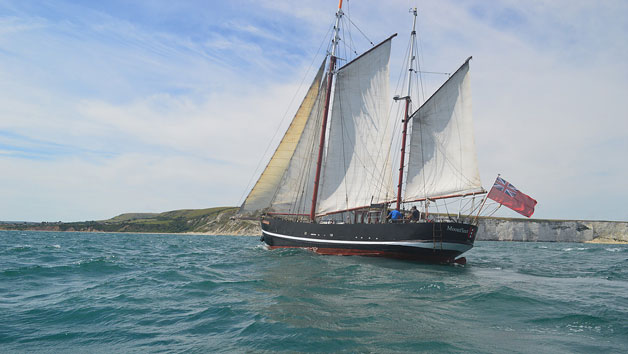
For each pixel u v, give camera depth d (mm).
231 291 14938
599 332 9789
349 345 8570
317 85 36781
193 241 74312
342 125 35312
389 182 33469
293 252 32375
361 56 34969
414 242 26891
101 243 56219
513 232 130625
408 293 14594
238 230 150875
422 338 9102
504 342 8883
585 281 20344
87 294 14312
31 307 12141
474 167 29562
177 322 10508
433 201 31672
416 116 33000
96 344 8766
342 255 30453
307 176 36875
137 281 17453
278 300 13211
